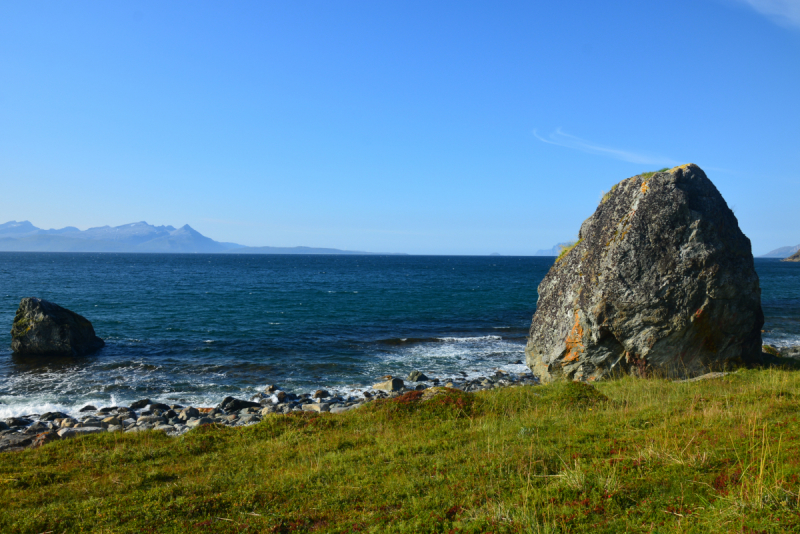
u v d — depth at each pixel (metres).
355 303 57.66
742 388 13.81
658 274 17.61
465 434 11.34
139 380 24.77
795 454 7.21
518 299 62.91
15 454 12.30
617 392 14.94
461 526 6.52
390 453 10.27
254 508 8.09
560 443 9.66
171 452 12.08
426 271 148.12
